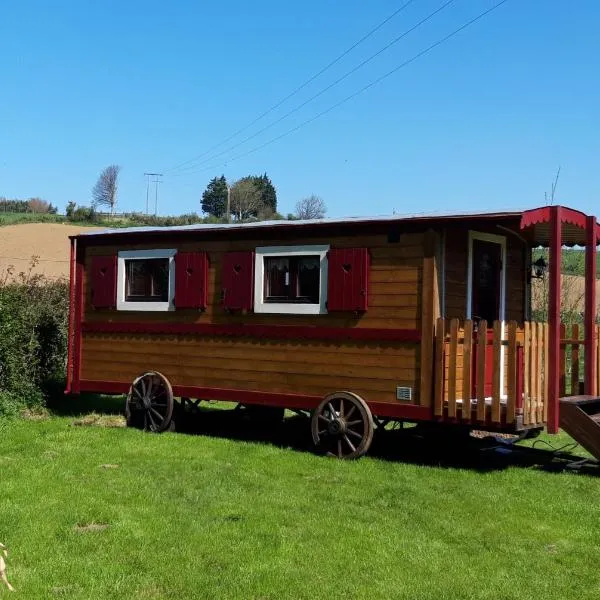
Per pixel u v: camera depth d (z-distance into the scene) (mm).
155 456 9117
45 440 9977
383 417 9258
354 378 9266
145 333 11281
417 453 9648
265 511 6723
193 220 70625
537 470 8602
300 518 6555
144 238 11297
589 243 9320
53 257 35844
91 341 11859
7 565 5324
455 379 8516
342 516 6633
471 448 9969
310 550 5723
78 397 14133
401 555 5641
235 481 7871
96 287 11750
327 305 9398
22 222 58969
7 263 33094
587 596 4941
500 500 7203
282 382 9883
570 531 6305
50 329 13594
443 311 8852
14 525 6191
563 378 9781
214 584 5047
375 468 8586
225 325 10430
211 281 10625
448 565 5453
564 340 9836
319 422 9516
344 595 4891
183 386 10812
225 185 93250
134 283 11508
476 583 5113
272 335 9969
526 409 8312
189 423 11797
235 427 11664
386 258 9039
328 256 9438
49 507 6727
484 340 8320
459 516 6676
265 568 5328
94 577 5137
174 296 10914
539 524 6488
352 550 5730
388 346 9023
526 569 5410
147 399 11000
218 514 6645
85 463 8594
